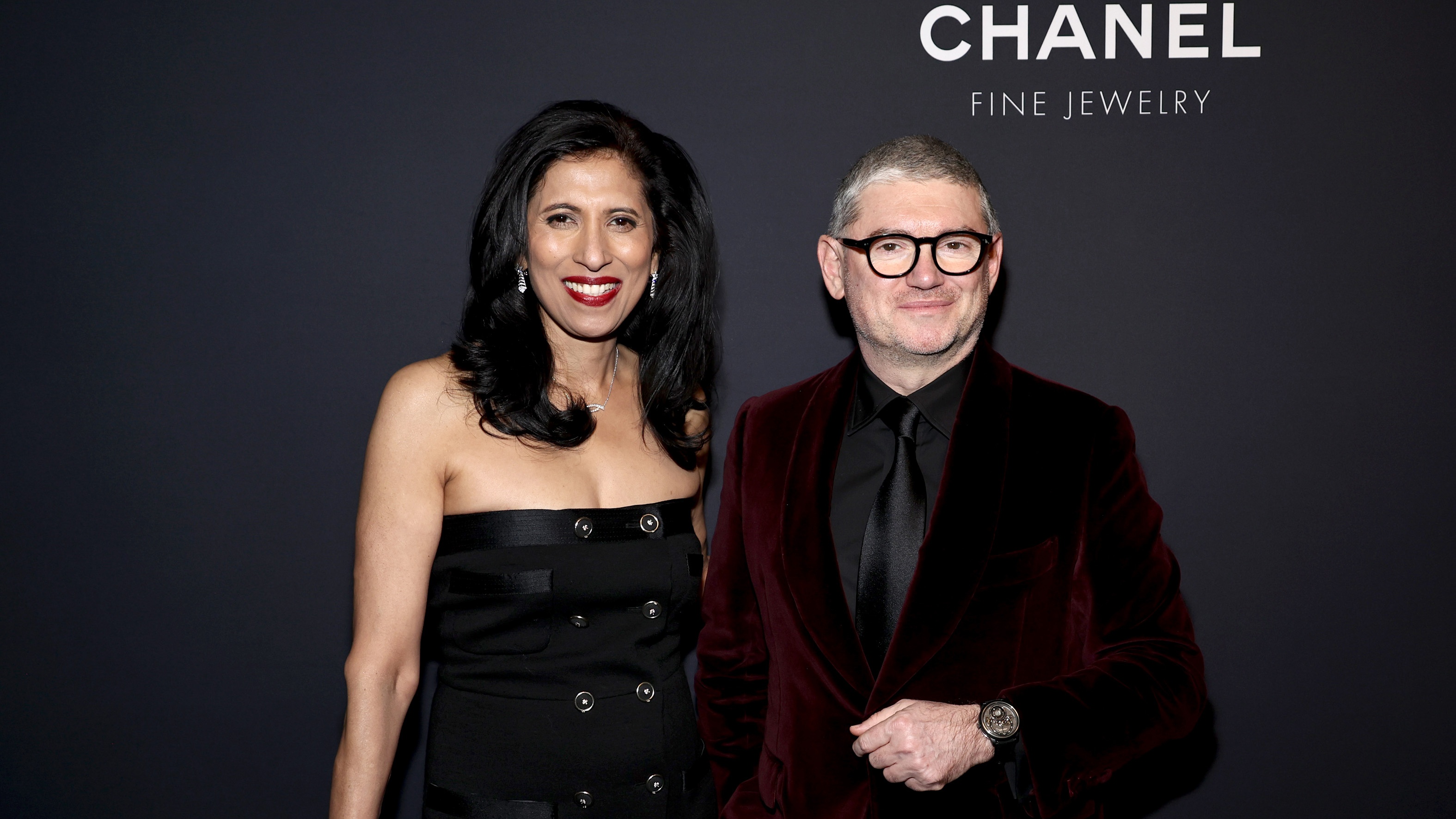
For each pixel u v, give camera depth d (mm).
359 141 2201
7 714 2281
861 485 1570
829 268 1658
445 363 1567
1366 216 2195
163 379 2234
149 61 2186
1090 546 1492
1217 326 2215
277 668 2275
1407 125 2180
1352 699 2258
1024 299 2217
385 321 2225
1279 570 2242
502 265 1576
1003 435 1516
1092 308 2215
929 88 2186
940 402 1565
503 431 1533
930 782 1318
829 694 1503
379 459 1504
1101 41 2184
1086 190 2199
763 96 2191
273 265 2219
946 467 1494
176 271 2219
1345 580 2242
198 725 2279
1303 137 2188
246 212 2211
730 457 1756
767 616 1606
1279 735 2262
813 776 1497
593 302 1551
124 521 2254
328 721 2279
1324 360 2215
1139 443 2232
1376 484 2229
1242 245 2205
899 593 1476
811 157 2197
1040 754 1324
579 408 1577
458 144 2199
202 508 2254
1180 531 2242
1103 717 1353
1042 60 2186
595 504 1574
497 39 2184
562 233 1534
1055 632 1471
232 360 2232
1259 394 2221
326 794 2287
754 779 1646
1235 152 2191
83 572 2258
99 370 2232
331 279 2221
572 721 1503
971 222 1508
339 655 2271
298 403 2238
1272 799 2268
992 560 1460
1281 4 2170
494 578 1492
